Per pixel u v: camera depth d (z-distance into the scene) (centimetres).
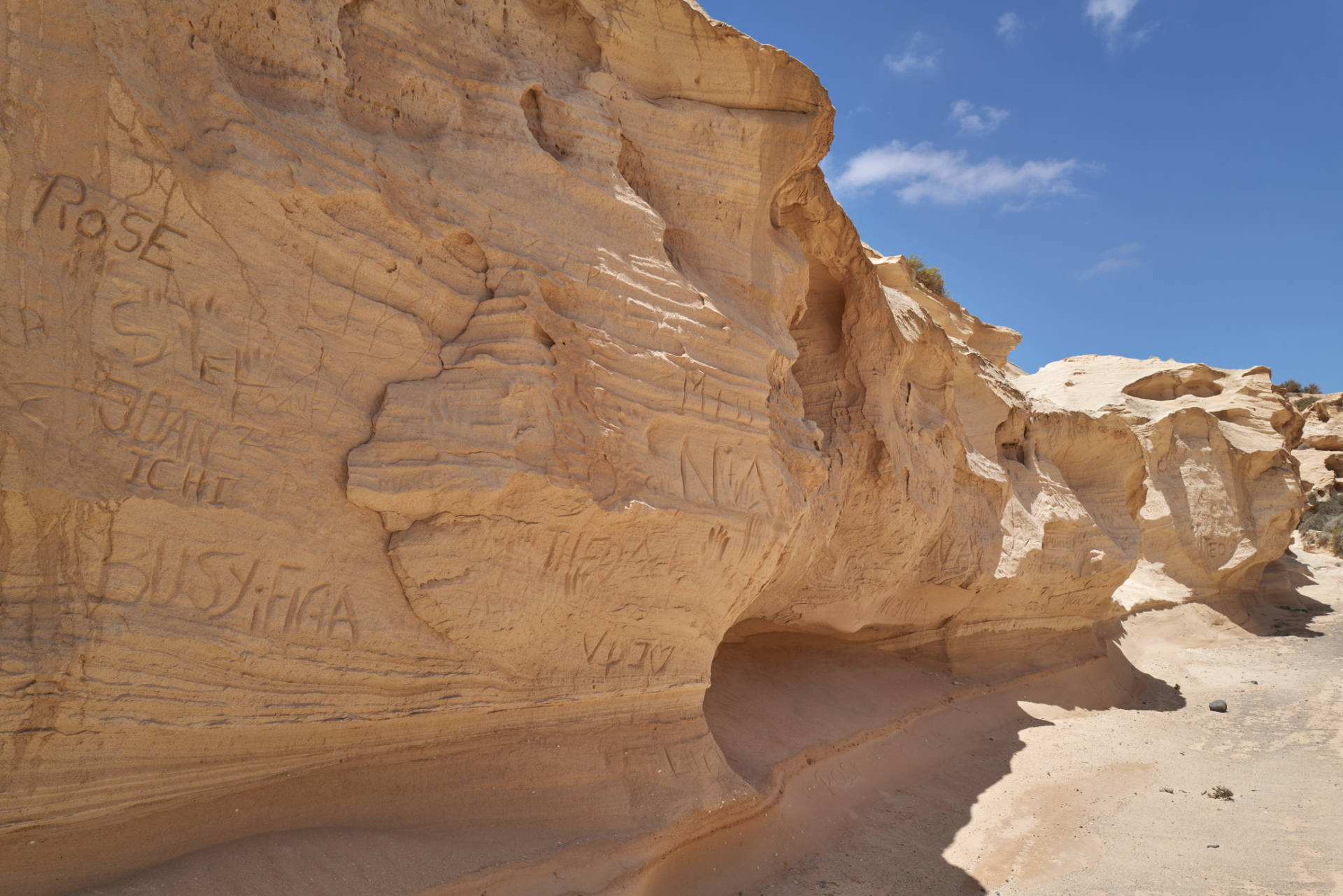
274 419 478
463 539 541
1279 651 2277
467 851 525
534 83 661
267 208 477
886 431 1157
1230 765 1309
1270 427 2852
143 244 429
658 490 654
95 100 411
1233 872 871
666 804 651
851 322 1180
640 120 770
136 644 416
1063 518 1680
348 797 515
